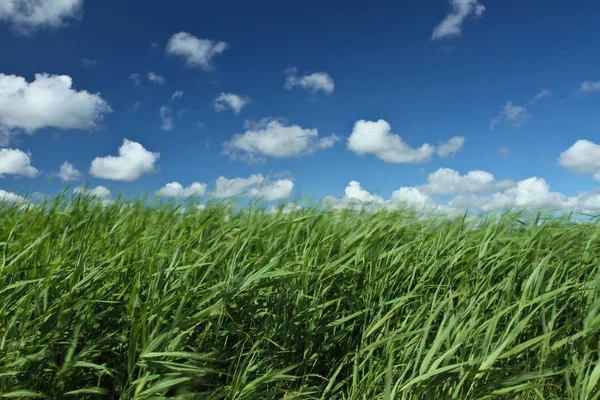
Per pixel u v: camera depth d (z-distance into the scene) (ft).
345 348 10.84
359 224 15.80
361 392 9.18
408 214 16.92
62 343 8.43
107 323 9.71
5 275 9.25
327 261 12.26
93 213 15.51
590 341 8.70
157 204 18.49
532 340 7.57
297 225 15.07
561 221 14.71
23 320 8.46
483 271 12.05
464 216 14.32
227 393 8.81
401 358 9.27
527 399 8.64
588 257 11.91
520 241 13.17
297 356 10.39
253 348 9.46
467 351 8.64
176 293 9.27
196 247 12.39
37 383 8.02
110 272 9.98
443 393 8.02
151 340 8.24
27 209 14.53
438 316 10.84
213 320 9.45
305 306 10.87
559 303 10.58
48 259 10.16
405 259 12.49
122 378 8.58
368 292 11.55
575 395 7.48
